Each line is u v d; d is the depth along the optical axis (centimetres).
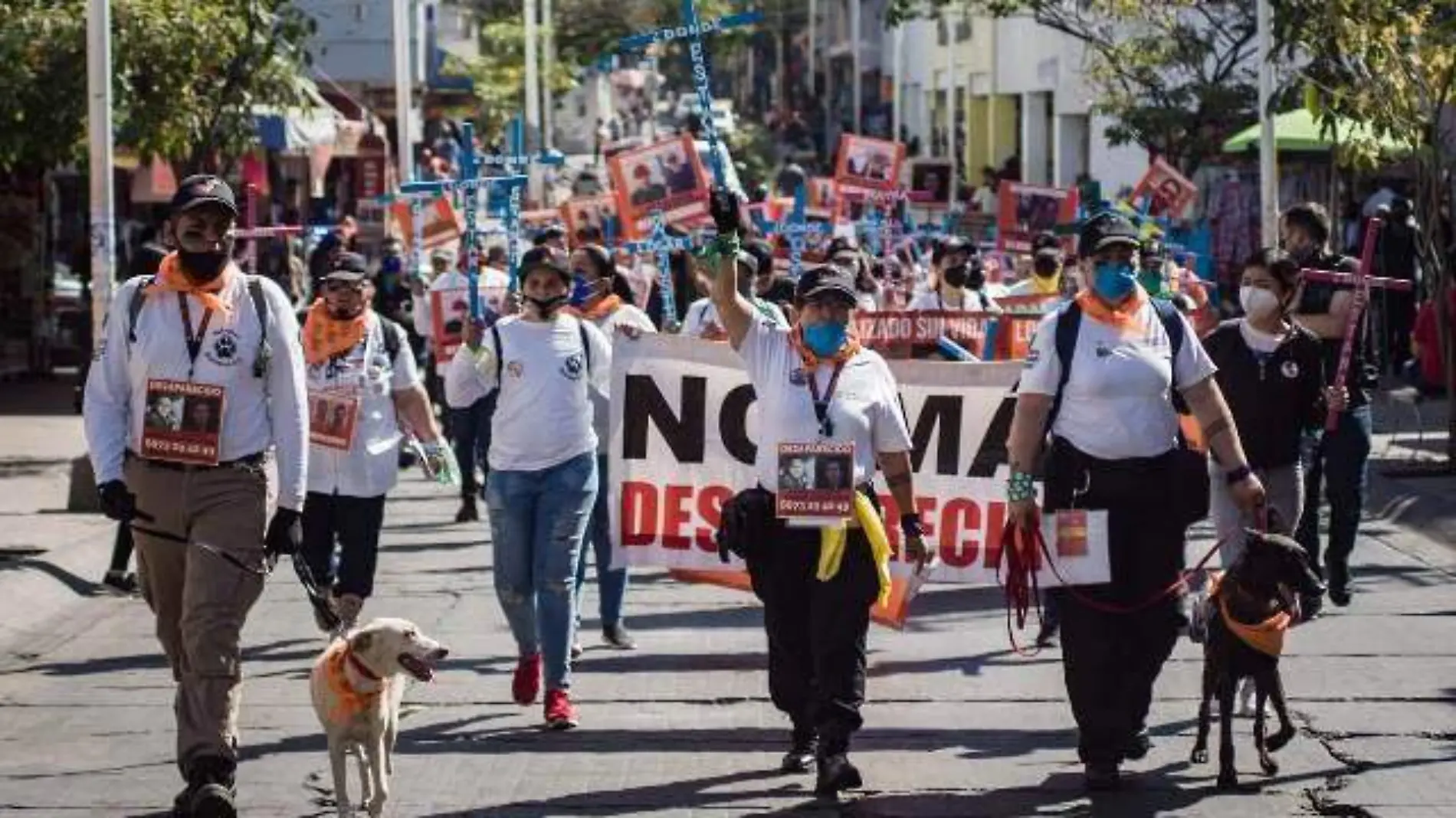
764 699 1462
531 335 1402
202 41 2795
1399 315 3534
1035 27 7369
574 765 1298
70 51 2811
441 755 1320
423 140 6519
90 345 2466
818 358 1233
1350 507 1706
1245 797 1216
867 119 9656
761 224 3116
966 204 5747
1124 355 1210
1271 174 3025
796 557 1237
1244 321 1441
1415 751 1311
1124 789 1233
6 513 2278
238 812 1192
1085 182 3525
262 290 1165
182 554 1170
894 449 1244
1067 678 1239
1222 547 1438
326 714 1147
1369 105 2481
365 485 1568
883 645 1633
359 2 5941
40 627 1767
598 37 7912
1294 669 1527
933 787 1243
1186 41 4309
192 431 1144
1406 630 1658
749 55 11988
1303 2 2559
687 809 1202
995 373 1584
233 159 3125
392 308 3209
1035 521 1229
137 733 1391
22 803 1228
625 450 1507
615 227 3077
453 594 1875
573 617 1399
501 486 1398
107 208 2372
